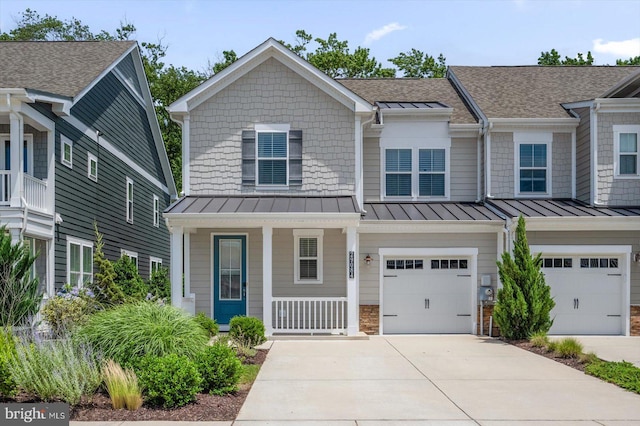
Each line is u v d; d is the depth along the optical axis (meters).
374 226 18.23
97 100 21.94
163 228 31.50
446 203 20.48
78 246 20.11
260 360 13.49
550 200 20.22
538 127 20.38
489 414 9.09
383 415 9.01
